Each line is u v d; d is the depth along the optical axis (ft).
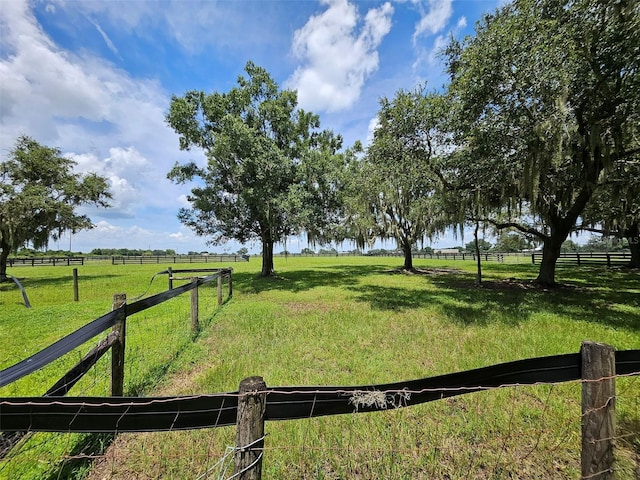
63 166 50.70
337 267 79.71
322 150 50.93
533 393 9.78
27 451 7.11
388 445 7.50
